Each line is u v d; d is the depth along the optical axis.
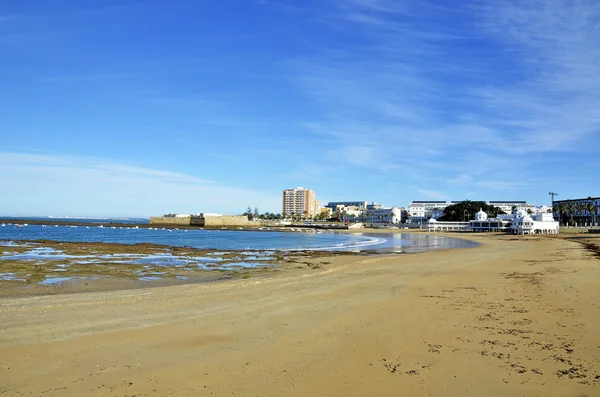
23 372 10.05
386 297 20.00
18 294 22.50
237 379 9.63
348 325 14.52
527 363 10.54
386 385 9.28
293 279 27.97
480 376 9.73
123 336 13.12
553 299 18.55
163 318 15.65
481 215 165.75
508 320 14.89
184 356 11.23
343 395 8.78
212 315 16.16
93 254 48.38
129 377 9.76
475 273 29.50
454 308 17.09
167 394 8.84
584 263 34.94
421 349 11.74
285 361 10.83
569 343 12.12
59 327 14.23
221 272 33.41
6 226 166.25
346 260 43.66
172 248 60.34
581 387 9.08
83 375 9.88
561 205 165.25
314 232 162.88
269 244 80.50
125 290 23.91
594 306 16.95
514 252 51.72
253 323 14.86
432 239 103.81
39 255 46.09
